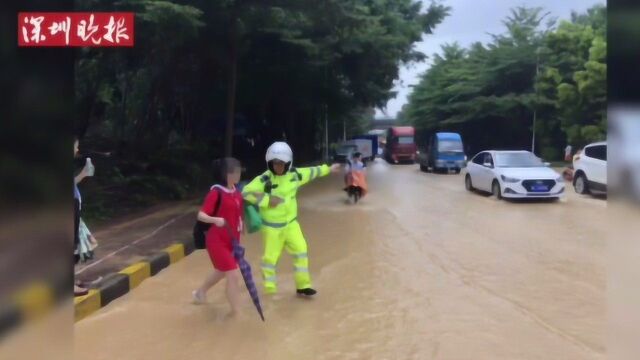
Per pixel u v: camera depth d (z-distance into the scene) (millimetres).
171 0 12430
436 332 5770
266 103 26781
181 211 13312
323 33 19812
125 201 14422
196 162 19906
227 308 6543
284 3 13984
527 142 45500
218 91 21812
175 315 6309
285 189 6961
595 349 5273
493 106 43844
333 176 25734
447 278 7809
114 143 20406
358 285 7484
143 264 7812
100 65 16562
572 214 13750
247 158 29891
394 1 25266
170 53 16000
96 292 6504
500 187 16672
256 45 20328
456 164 30312
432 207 15141
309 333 5781
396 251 9531
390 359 5137
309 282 7074
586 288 7242
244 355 5246
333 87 26969
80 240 6320
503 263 8648
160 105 21094
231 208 6230
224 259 6285
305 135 37219
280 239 7000
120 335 5703
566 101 33469
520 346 5383
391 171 32938
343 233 11211
